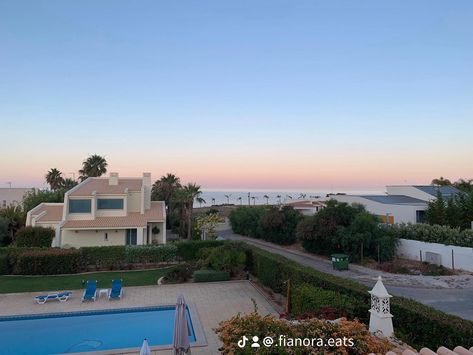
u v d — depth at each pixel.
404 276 25.98
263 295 20.91
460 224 36.81
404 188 50.69
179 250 32.09
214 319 16.66
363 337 9.13
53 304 19.45
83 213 38.06
